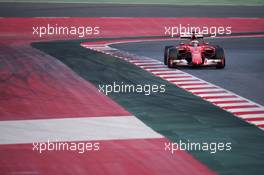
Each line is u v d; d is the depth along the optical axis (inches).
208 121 1689.2
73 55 3120.1
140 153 1389.0
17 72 2559.1
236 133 1560.0
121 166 1298.0
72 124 1664.6
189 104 1916.8
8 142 1492.4
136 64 2783.0
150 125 1647.4
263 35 4215.1
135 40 3912.4
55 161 1337.4
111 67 2699.3
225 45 3644.2
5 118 1743.4
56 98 2025.1
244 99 1988.2
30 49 3371.1
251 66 2733.8
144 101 1966.0
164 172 1254.9
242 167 1284.4
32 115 1780.3
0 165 1311.5
